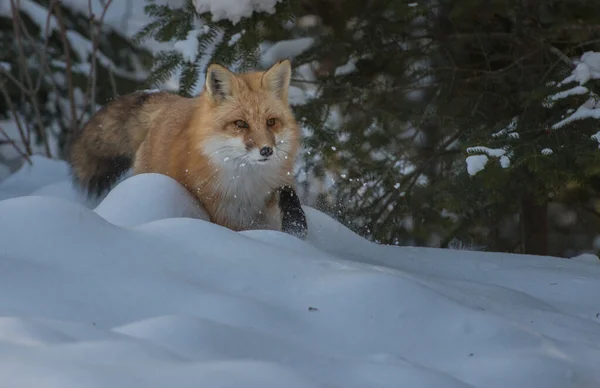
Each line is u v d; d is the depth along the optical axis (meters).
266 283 5.23
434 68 12.78
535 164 9.23
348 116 13.14
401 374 3.89
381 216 13.21
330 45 12.57
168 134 9.90
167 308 4.57
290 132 9.39
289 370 3.45
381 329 4.72
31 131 19.12
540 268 8.18
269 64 12.48
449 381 3.88
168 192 8.48
